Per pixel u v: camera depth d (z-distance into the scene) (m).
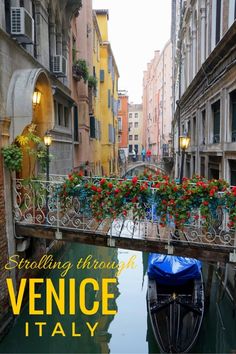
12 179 7.07
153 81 49.25
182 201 5.94
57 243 10.97
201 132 12.45
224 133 8.70
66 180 6.88
